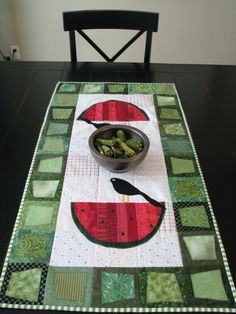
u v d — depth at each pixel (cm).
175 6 219
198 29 230
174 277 62
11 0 214
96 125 99
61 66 133
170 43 237
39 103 110
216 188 80
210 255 65
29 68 131
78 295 59
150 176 82
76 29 140
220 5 219
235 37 234
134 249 66
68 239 67
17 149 90
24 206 74
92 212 73
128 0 216
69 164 85
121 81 123
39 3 216
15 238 67
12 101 111
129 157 79
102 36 232
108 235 68
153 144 93
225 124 104
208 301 58
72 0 215
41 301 58
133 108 108
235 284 61
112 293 59
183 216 73
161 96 116
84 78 125
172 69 134
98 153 78
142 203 75
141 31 142
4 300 58
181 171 85
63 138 94
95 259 64
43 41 235
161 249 66
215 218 73
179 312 57
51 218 71
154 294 59
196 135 98
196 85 124
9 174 82
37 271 62
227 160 89
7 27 228
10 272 62
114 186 79
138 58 242
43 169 84
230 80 129
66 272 62
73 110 106
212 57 245
